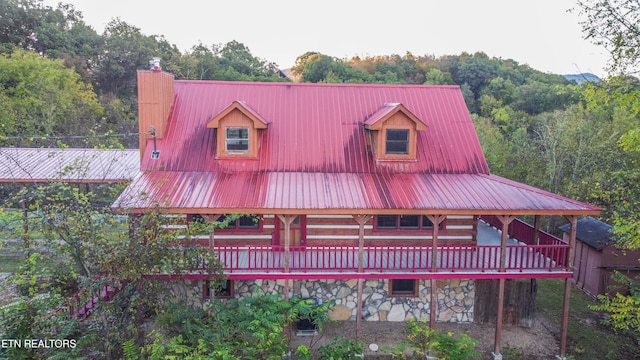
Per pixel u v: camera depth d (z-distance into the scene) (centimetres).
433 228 1425
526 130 4369
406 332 1449
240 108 1519
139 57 5094
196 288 1464
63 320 1096
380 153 1580
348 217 1518
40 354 1064
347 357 1120
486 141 3484
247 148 1569
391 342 1423
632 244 1330
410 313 1548
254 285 1514
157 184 1368
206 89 1781
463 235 1545
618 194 1666
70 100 3450
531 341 1474
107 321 1087
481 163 1619
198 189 1352
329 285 1526
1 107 2881
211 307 1202
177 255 1117
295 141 1630
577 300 1827
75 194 1053
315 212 1253
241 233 1501
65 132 3062
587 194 2095
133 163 1797
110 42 5016
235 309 1226
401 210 1265
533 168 2719
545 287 1966
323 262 1330
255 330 1098
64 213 1024
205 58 6056
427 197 1339
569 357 1298
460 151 1648
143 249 1061
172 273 1198
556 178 2617
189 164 1530
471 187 1435
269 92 1794
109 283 1082
